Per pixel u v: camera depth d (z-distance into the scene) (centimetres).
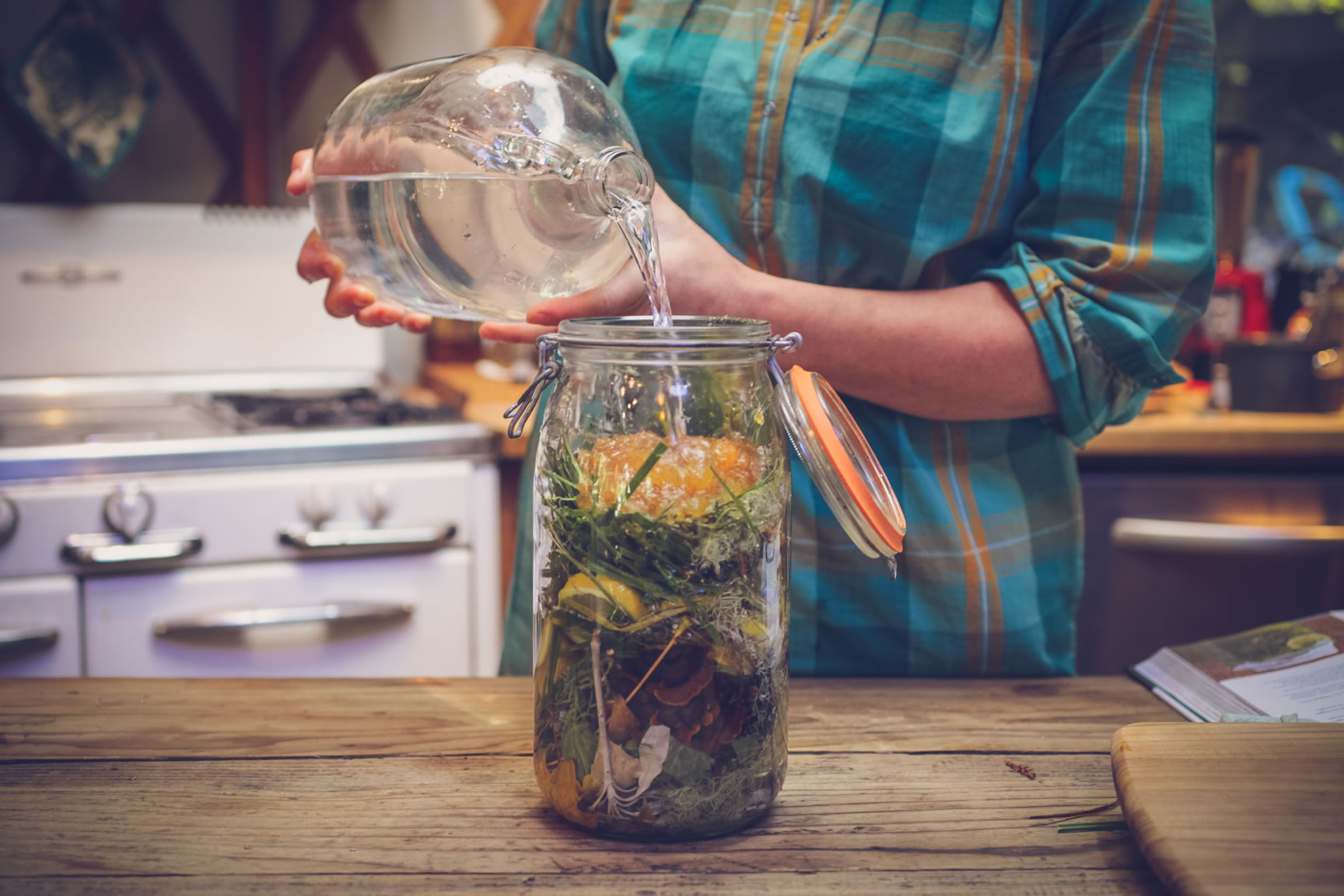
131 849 52
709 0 81
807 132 77
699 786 51
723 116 79
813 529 82
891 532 54
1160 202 75
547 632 53
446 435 156
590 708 51
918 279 81
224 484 145
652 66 81
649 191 59
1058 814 56
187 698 72
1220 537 167
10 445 141
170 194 213
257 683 75
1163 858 47
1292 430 170
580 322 52
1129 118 75
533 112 63
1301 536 167
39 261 187
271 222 198
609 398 50
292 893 48
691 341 49
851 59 77
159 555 141
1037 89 78
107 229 190
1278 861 47
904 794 59
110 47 189
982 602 81
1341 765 55
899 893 49
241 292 198
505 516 170
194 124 212
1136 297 74
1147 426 168
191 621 145
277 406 175
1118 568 174
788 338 55
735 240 82
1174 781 53
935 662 82
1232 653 76
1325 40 248
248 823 55
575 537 50
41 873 50
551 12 94
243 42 205
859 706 71
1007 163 77
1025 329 74
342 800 58
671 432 49
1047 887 50
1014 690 75
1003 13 76
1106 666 176
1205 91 76
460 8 225
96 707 70
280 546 149
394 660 157
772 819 56
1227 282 207
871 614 82
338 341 205
